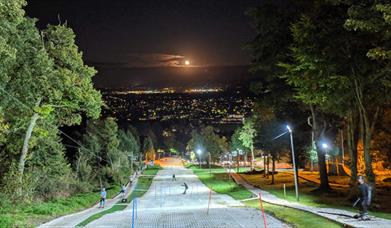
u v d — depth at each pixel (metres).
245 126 91.94
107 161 82.56
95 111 40.28
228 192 56.19
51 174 44.12
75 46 38.31
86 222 24.77
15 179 34.50
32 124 37.75
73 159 70.75
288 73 33.03
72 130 75.50
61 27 37.72
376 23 21.88
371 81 27.14
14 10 24.66
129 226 21.70
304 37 27.22
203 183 81.38
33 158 42.00
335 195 38.78
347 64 27.23
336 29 26.64
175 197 54.28
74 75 37.19
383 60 25.77
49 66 34.88
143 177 103.44
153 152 199.88
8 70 32.16
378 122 46.06
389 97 28.61
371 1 22.47
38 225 23.75
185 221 23.14
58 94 35.81
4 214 26.27
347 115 34.34
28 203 33.56
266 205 33.12
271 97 45.59
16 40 32.28
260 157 148.62
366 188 19.02
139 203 47.25
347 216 20.58
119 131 128.38
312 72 28.03
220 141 148.75
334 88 28.70
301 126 55.31
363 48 26.42
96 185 68.94
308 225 18.66
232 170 106.00
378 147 49.53
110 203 48.81
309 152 61.69
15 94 34.03
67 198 43.44
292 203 33.12
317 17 27.59
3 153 38.19
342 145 67.56
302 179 60.00
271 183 57.44
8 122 36.44
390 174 62.81
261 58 41.09
